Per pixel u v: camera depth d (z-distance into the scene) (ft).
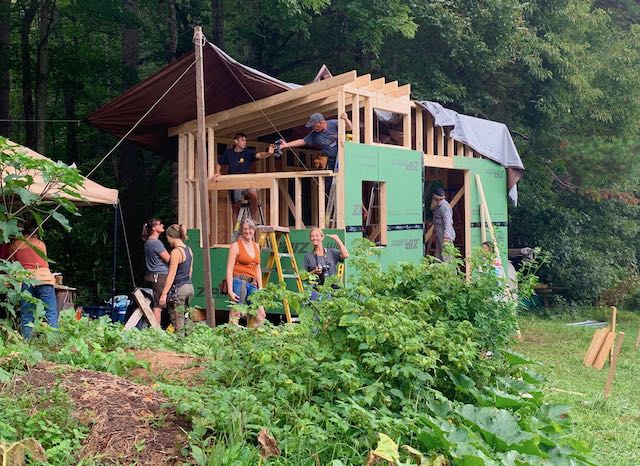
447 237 40.37
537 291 62.28
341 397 15.21
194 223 37.68
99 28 56.39
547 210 65.82
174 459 12.16
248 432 13.16
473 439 14.55
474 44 55.62
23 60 52.49
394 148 36.50
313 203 43.27
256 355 15.42
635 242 74.69
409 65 58.13
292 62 62.03
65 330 18.89
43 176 16.16
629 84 62.59
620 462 19.52
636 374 33.71
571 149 63.16
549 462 15.38
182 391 13.79
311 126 33.94
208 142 37.68
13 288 17.16
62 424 12.50
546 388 27.68
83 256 54.29
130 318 29.07
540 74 57.88
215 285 35.63
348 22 56.49
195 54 29.86
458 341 18.44
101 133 60.39
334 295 17.26
